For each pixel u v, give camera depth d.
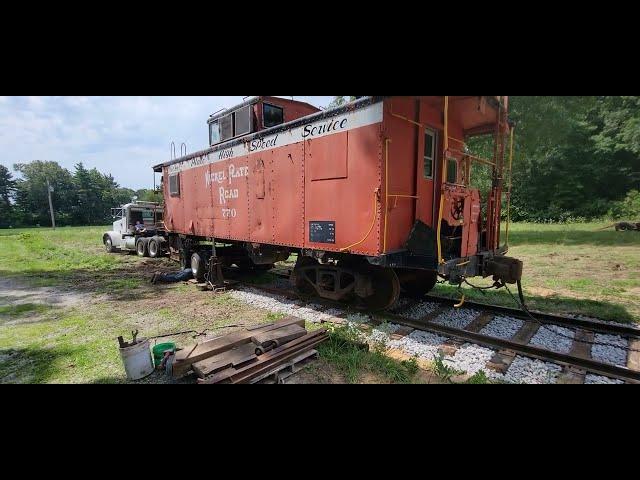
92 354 4.55
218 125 8.89
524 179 25.83
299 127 5.85
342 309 6.29
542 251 13.57
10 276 10.43
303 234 5.92
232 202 7.81
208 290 8.29
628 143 19.03
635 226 19.50
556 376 3.76
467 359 4.19
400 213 5.13
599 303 6.41
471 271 5.23
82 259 14.27
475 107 5.20
